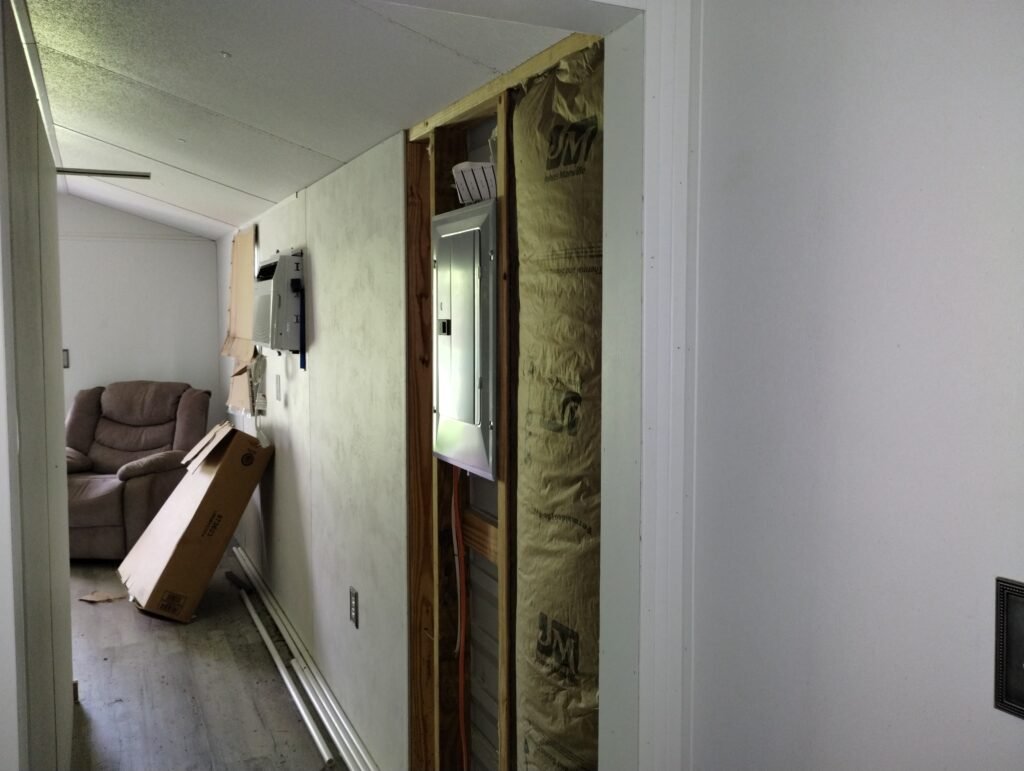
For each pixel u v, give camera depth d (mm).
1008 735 765
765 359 1056
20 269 1289
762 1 1041
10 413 966
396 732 2514
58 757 2037
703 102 1162
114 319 6188
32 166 1661
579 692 1534
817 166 963
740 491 1110
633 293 1199
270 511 4422
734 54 1097
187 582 4148
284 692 3453
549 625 1609
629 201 1200
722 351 1139
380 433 2590
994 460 770
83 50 2152
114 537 5094
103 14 1830
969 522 796
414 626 2379
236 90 2254
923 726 853
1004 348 758
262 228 4324
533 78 1666
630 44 1184
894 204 865
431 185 2152
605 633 1312
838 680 958
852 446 926
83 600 4523
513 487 1848
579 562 1529
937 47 812
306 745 3027
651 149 1167
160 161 3600
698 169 1177
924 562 844
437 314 2105
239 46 1896
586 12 1151
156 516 4848
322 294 3232
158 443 5730
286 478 3998
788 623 1032
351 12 1581
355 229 2783
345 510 3016
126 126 3049
